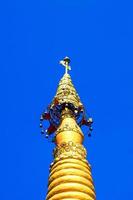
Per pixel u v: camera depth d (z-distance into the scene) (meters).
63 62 56.94
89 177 39.47
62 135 44.44
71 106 49.72
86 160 41.25
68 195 36.81
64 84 52.50
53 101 50.19
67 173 38.97
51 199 37.34
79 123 49.38
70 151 41.53
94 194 38.38
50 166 41.06
